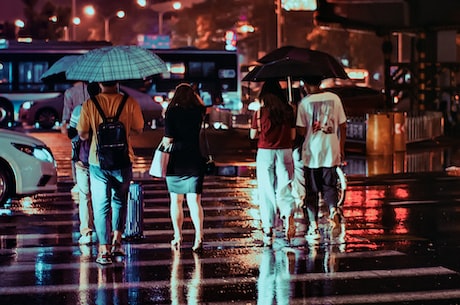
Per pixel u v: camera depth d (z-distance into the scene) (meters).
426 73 43.62
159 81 53.22
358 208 17.47
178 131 12.49
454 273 11.34
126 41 126.50
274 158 13.19
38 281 10.98
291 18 108.25
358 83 73.12
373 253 12.70
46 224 15.63
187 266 11.81
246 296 10.12
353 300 9.92
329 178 14.05
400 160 28.80
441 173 24.34
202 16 117.81
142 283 10.82
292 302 9.85
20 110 50.34
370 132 31.00
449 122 42.66
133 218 13.90
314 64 13.78
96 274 11.36
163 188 21.42
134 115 11.98
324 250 12.95
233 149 34.22
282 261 12.12
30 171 17.45
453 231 14.72
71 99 16.34
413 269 11.59
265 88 13.34
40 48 51.25
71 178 23.67
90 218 13.50
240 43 110.31
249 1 111.06
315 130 13.79
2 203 17.41
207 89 54.12
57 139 40.72
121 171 11.85
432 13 40.75
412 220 15.93
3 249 13.16
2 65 51.06
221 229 14.97
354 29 43.03
